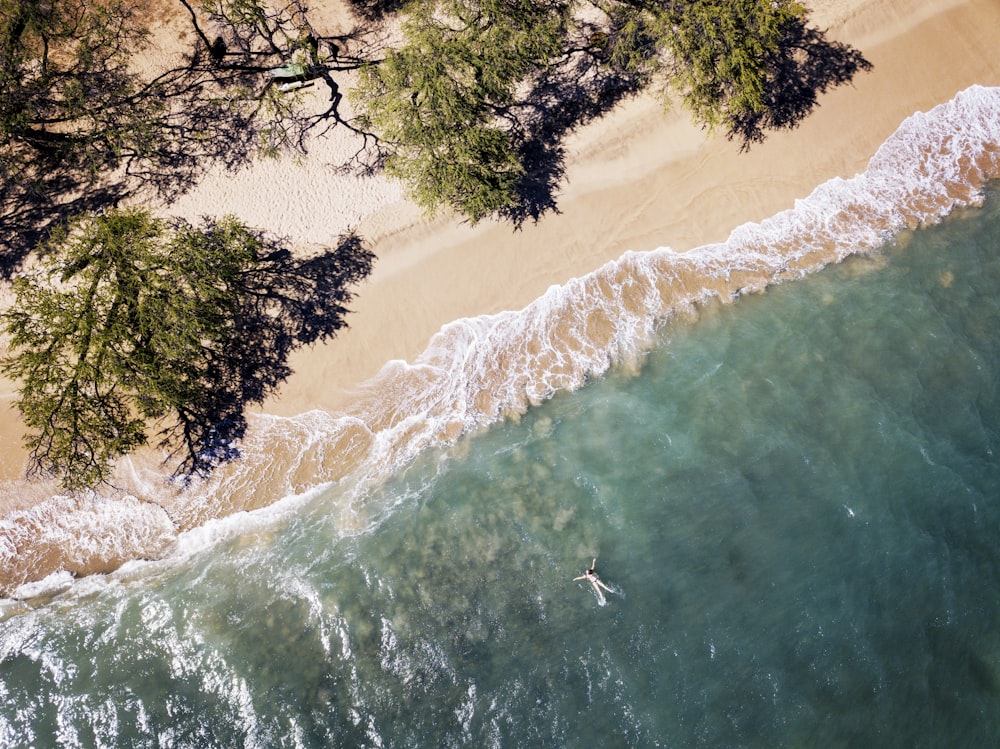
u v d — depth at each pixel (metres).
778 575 28.70
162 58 32.53
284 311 31.61
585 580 29.12
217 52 32.47
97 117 31.67
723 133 33.03
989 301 32.19
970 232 33.09
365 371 31.73
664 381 31.72
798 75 33.56
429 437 31.34
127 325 27.52
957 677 27.17
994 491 29.41
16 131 30.62
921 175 33.50
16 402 29.19
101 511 30.48
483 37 29.34
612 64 32.75
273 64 32.72
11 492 30.38
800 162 33.31
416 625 28.95
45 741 28.20
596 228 32.56
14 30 29.84
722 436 30.80
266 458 31.05
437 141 28.83
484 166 29.45
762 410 31.05
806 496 29.66
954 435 30.27
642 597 28.78
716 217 32.91
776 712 27.02
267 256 31.81
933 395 30.91
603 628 28.48
